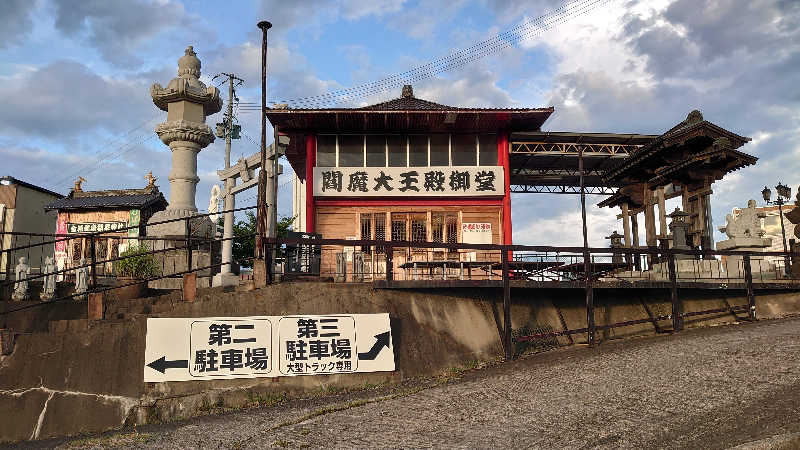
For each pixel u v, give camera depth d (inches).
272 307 451.2
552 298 580.4
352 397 411.5
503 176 775.7
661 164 840.3
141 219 929.5
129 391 399.9
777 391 328.8
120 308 473.1
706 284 581.3
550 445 278.1
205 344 421.4
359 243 484.4
